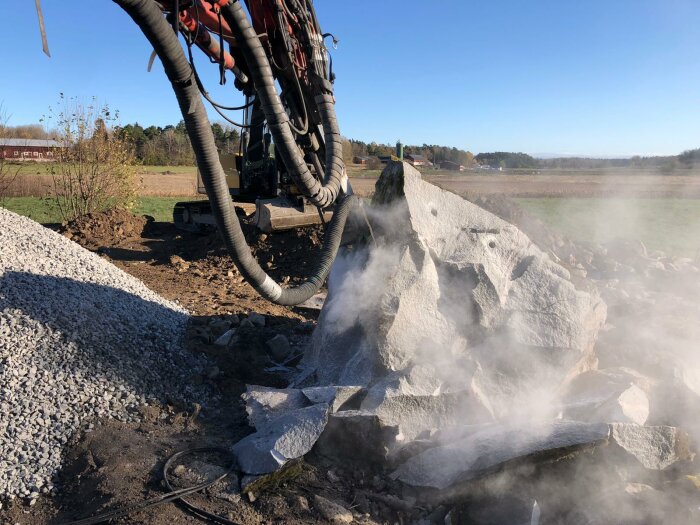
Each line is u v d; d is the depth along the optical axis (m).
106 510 3.97
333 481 4.44
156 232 17.00
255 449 4.45
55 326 5.90
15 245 7.55
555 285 5.35
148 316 6.99
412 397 4.68
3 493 4.25
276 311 8.91
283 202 12.95
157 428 5.11
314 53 6.20
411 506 4.23
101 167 18.02
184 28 4.39
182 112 4.14
